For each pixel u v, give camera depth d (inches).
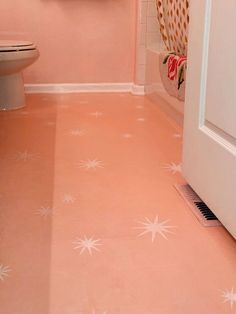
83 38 111.6
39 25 108.8
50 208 47.1
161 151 66.8
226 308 31.5
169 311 31.1
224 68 38.4
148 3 105.4
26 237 41.0
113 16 110.9
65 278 34.9
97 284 34.2
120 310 31.2
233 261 37.4
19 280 34.5
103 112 92.4
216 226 43.4
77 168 59.4
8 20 107.4
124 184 54.0
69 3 108.0
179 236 41.5
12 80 91.7
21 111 92.0
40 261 37.2
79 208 47.2
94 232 42.1
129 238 41.1
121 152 66.2
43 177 56.0
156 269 36.2
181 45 86.1
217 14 39.3
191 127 48.0
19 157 63.2
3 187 52.6
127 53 114.5
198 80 44.6
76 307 31.5
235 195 37.7
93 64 114.1
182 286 34.0
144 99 106.8
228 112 38.2
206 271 36.0
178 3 83.7
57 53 111.8
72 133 76.0
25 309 31.2
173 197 50.3
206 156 44.1
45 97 107.6
